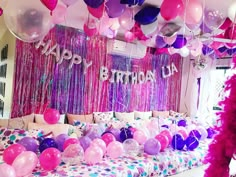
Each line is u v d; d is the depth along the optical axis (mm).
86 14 3072
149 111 5078
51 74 3721
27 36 1762
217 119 1458
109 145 2914
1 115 4035
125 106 4684
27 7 1651
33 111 3580
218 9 2305
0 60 4484
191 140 3467
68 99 3920
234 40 3018
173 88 5566
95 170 2480
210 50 3969
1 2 1945
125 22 2631
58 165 2498
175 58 5555
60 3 2391
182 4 2174
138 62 4844
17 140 2750
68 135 3109
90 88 4164
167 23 2869
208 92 5254
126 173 2559
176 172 3113
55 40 3719
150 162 2881
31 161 2160
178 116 5207
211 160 1384
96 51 4195
